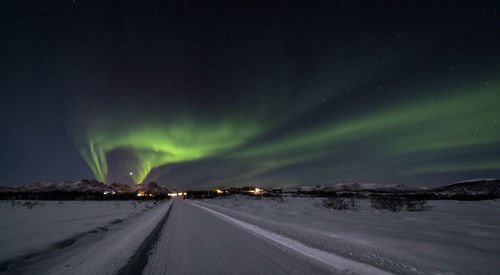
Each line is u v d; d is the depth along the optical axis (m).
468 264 4.13
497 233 6.88
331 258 4.64
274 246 5.83
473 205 19.05
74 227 8.95
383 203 17.80
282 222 10.02
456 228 7.89
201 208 22.78
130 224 10.68
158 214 15.41
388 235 6.59
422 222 9.58
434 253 4.77
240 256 4.98
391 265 4.14
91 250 5.27
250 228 8.83
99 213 16.91
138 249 5.12
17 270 3.97
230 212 16.41
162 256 5.07
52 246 5.67
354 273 3.85
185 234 7.91
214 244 6.21
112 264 4.03
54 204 31.34
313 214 13.57
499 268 3.93
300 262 4.47
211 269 4.18
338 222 9.72
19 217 13.38
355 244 5.63
